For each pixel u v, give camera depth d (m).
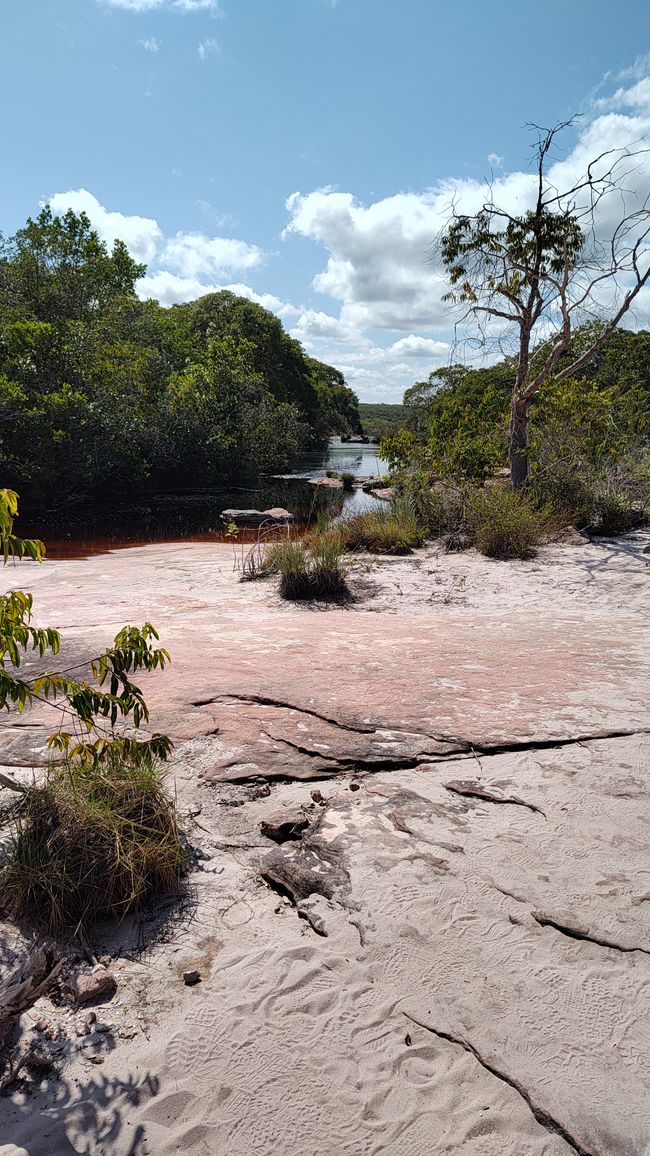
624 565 10.68
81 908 3.13
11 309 29.58
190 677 5.86
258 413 40.66
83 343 28.67
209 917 3.18
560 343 13.68
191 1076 2.42
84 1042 2.56
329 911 3.17
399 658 6.40
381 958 2.90
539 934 3.00
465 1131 2.22
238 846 3.69
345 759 4.43
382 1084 2.38
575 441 14.84
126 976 2.85
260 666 6.16
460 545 12.89
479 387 22.00
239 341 50.41
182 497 30.67
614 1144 2.17
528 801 3.97
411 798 4.02
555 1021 2.59
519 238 13.71
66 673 6.03
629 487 14.56
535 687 5.59
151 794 3.63
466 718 4.99
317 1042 2.54
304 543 13.63
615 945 2.93
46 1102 2.33
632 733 4.75
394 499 15.48
